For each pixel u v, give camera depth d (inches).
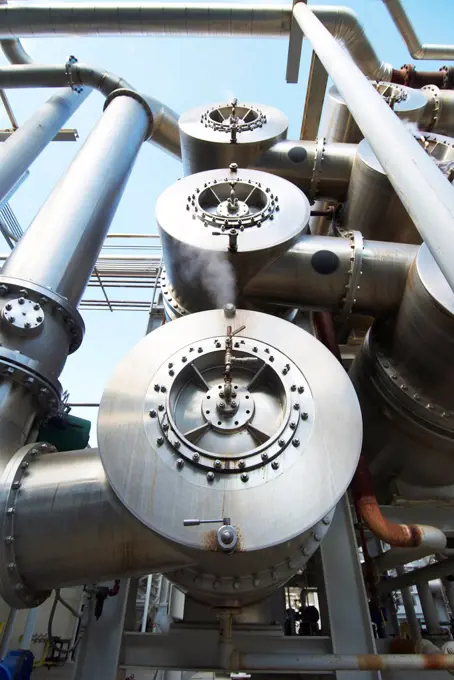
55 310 128.6
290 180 223.0
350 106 114.6
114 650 118.2
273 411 108.2
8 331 117.3
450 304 117.6
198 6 264.8
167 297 178.2
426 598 184.1
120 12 264.8
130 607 130.8
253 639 121.4
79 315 134.7
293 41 270.1
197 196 169.9
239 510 85.0
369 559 159.9
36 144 263.3
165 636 122.1
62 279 136.8
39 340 120.9
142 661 118.3
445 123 267.9
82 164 175.9
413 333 131.6
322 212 235.1
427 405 135.6
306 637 123.0
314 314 185.8
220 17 265.9
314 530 105.4
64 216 151.8
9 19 265.9
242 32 273.9
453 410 134.9
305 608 191.6
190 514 84.6
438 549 120.0
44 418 124.5
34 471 101.6
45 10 263.7
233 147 217.8
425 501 158.2
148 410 100.1
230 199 165.5
